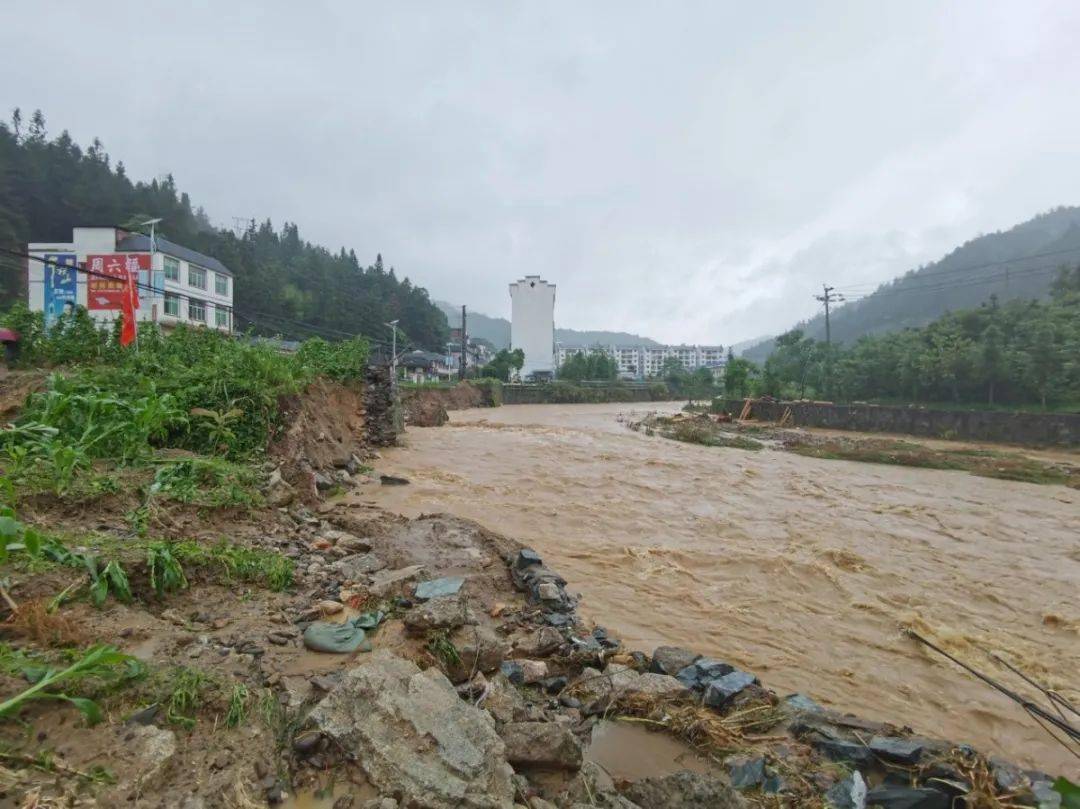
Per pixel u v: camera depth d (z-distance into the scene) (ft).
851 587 26.96
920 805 11.23
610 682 15.55
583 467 56.70
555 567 27.25
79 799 7.00
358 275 269.85
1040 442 81.82
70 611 11.76
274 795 8.14
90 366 38.93
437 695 10.39
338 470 41.39
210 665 11.10
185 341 46.91
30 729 7.96
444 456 58.65
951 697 18.01
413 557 22.74
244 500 22.30
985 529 38.70
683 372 290.35
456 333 348.79
